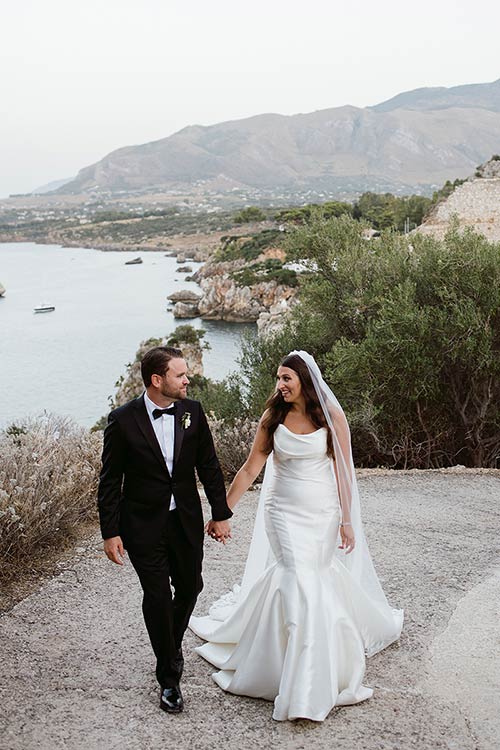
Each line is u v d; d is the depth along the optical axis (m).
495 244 13.19
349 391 12.55
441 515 7.82
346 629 4.11
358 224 15.27
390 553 6.56
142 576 3.93
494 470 10.02
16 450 7.17
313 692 3.83
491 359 11.89
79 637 4.81
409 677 4.32
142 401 3.98
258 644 4.09
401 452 12.47
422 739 3.67
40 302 110.94
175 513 3.97
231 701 4.06
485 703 4.00
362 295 14.05
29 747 3.59
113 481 3.96
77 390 58.03
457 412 12.94
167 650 3.94
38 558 6.18
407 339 12.06
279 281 89.62
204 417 4.11
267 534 4.37
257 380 14.20
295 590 4.06
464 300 12.40
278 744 3.63
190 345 57.66
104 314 96.81
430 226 47.03
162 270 157.50
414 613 5.23
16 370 65.56
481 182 47.62
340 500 4.36
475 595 5.50
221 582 5.82
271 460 4.70
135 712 3.92
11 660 4.48
